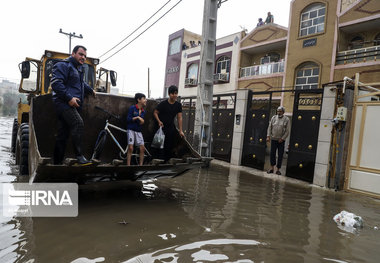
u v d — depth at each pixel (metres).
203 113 8.61
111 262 2.32
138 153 5.26
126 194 4.66
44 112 4.59
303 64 16.50
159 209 3.93
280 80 17.53
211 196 4.92
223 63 21.91
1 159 7.14
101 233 2.94
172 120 5.24
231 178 6.87
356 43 15.10
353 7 14.18
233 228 3.35
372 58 13.80
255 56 20.61
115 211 3.72
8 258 2.29
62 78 3.72
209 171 7.73
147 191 4.96
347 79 6.39
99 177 4.14
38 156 3.30
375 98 7.28
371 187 6.01
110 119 5.21
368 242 3.22
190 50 24.91
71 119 3.76
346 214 3.99
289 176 7.52
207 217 3.71
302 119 7.32
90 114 5.06
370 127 6.13
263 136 8.51
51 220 3.23
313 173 6.95
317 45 15.66
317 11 15.81
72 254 2.43
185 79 25.00
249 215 3.94
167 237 2.93
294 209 4.48
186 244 2.77
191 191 5.20
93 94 4.57
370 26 14.23
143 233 3.00
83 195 4.41
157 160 4.09
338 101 6.62
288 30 17.11
